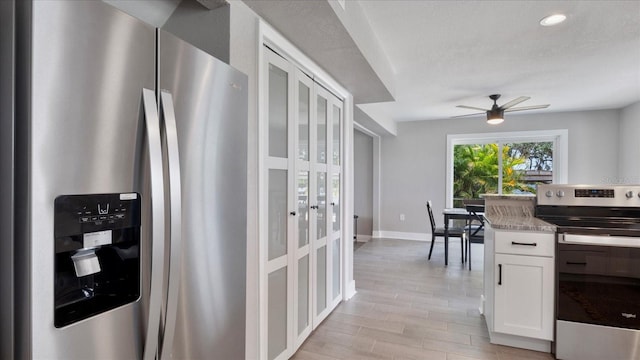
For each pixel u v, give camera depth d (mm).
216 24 1646
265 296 1938
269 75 2062
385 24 2547
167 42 1032
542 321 2277
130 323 919
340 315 2961
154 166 941
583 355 2174
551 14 2363
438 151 6613
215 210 1265
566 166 5750
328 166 2961
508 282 2355
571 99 4828
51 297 760
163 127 1005
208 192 1225
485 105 5168
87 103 807
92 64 816
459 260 4961
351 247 3486
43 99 730
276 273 2137
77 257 854
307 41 2178
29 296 729
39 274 737
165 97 1013
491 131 6234
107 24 850
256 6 1756
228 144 1340
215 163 1262
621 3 2205
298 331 2420
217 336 1285
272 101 2098
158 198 948
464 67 3484
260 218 1850
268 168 1998
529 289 2303
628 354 2094
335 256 3189
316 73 2600
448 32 2670
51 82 743
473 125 6371
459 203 6621
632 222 2389
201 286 1194
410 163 6816
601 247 2135
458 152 6648
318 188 2785
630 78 3814
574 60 3264
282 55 2176
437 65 3424
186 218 1119
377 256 5223
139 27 938
